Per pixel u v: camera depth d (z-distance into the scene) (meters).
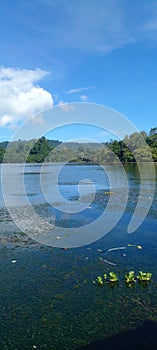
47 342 6.61
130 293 8.57
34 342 6.60
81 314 7.59
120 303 8.05
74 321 7.32
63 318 7.44
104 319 7.38
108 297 8.37
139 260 10.95
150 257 11.21
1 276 9.63
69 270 10.12
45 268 10.27
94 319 7.38
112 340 6.66
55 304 8.04
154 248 12.17
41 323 7.24
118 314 7.57
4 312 7.69
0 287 8.91
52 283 9.18
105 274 9.53
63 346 6.48
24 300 8.24
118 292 8.63
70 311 7.73
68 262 10.83
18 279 9.43
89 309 7.79
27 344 6.55
